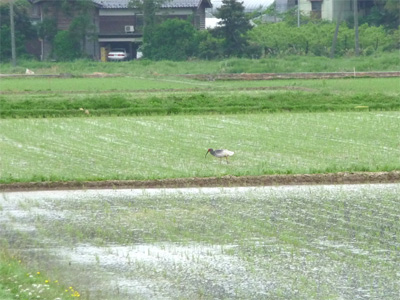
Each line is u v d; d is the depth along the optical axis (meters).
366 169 61.25
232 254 40.38
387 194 54.44
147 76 162.62
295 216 48.22
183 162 66.38
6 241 43.38
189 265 38.62
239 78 151.50
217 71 176.25
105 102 107.62
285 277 36.53
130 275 37.25
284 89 121.56
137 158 68.81
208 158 68.31
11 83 146.38
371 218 47.47
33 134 84.31
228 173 60.56
